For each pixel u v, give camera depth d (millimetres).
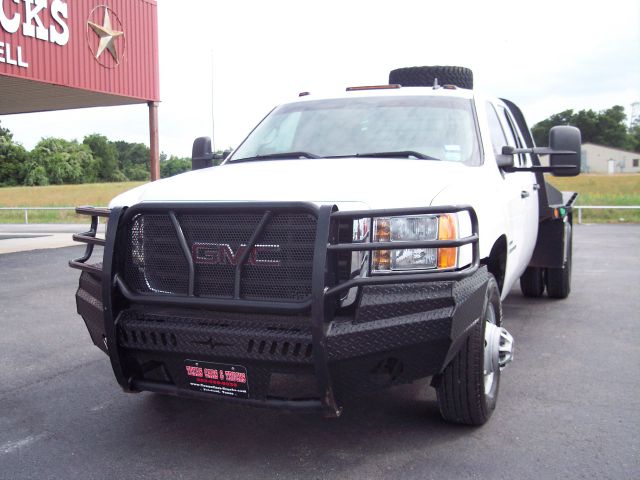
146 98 19938
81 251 15195
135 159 129125
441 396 3873
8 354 5922
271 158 4863
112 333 3555
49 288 9703
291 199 3480
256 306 3264
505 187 4898
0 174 97312
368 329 3219
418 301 3291
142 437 3986
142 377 3721
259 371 3324
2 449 3828
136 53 19484
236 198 3578
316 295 3131
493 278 4184
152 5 20016
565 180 59281
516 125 6711
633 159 116125
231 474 3475
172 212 3490
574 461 3541
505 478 3359
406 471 3461
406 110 5129
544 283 8148
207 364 3404
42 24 16219
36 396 4762
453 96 5258
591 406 4375
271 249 3326
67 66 17125
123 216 3607
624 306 7633
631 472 3406
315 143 4973
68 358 5781
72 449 3822
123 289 3551
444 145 4777
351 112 5223
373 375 3410
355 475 3430
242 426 4133
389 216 3340
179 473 3496
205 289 3461
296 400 3350
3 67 15266
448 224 3467
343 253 3318
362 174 3826
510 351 4289
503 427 4023
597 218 23156
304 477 3420
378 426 4074
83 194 65062
